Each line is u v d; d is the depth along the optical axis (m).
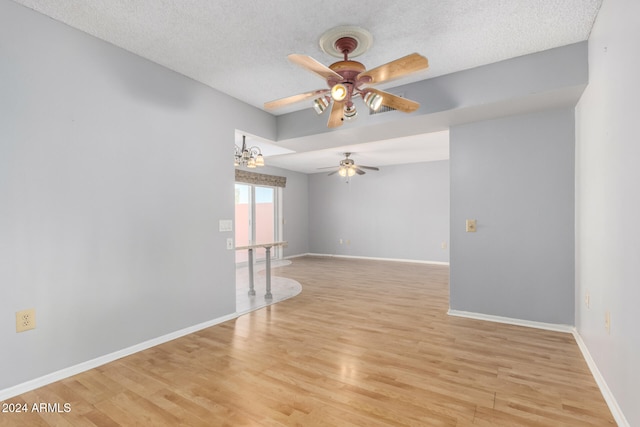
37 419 1.73
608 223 1.95
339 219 8.66
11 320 1.98
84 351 2.31
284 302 4.07
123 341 2.53
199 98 3.13
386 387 2.04
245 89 3.30
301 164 7.52
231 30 2.29
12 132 1.99
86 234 2.33
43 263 2.12
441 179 7.30
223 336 2.92
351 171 6.16
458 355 2.50
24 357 2.03
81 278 2.30
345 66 2.20
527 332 2.99
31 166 2.07
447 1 1.98
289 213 8.45
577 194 2.86
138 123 2.64
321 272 6.25
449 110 3.01
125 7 2.04
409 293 4.54
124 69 2.55
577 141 2.87
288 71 2.92
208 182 3.21
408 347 2.66
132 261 2.60
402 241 7.78
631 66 1.56
